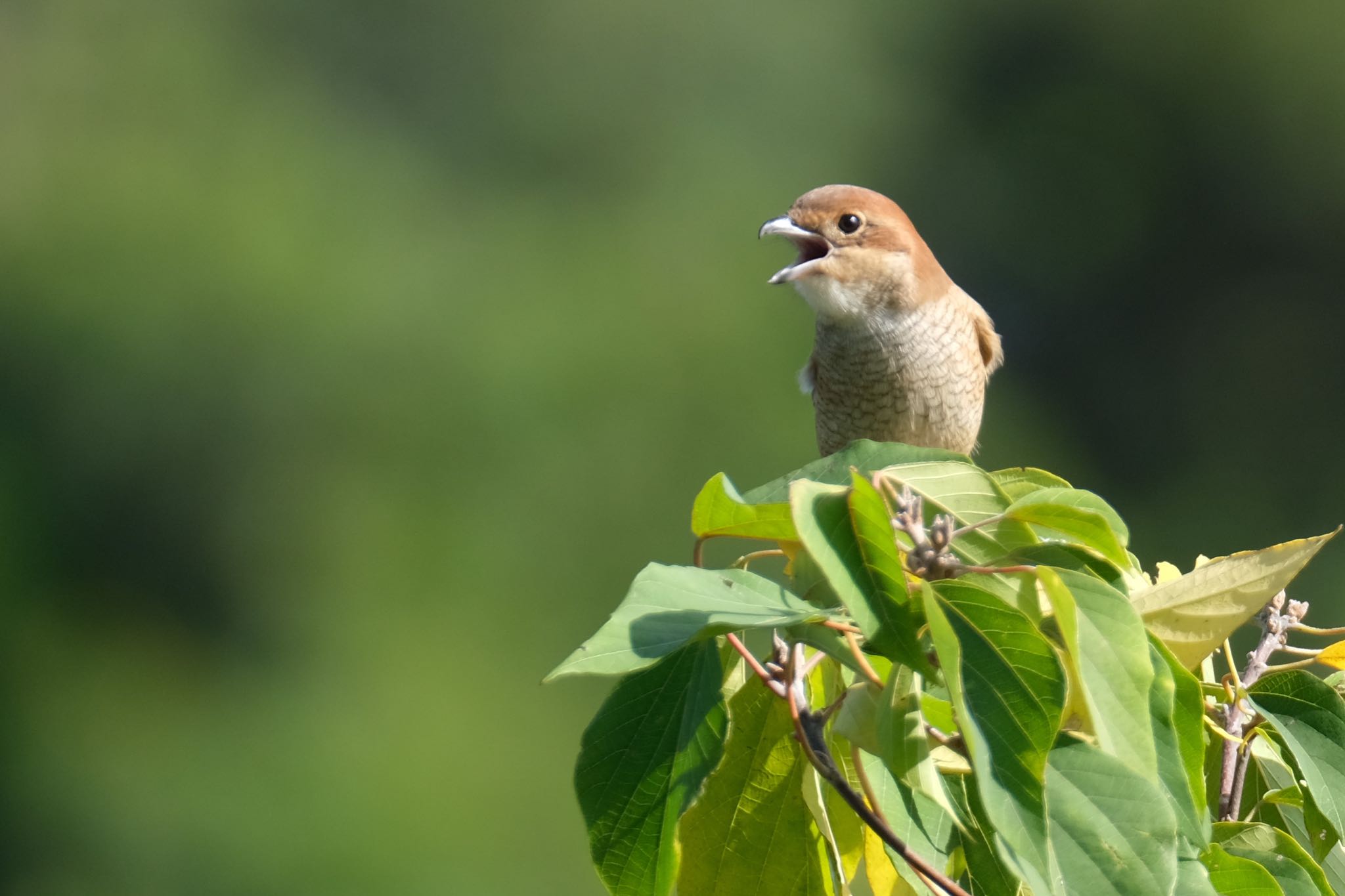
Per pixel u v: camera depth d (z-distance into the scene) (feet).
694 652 8.73
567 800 49.16
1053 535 9.81
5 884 49.19
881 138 64.03
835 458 9.16
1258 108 62.39
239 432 53.83
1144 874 7.57
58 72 58.75
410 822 47.67
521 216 59.57
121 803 49.19
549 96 61.46
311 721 49.70
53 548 52.75
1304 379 59.98
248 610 52.65
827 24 63.67
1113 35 64.64
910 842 8.67
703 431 54.39
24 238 55.01
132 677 52.13
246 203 55.83
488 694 50.42
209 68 59.16
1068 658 8.37
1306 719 9.73
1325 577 49.01
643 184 60.70
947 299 18.93
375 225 57.11
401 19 61.57
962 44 66.33
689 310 56.49
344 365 54.24
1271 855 9.49
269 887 47.52
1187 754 8.57
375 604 51.55
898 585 7.74
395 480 53.26
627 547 53.01
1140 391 60.80
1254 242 62.08
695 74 62.49
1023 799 7.31
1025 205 64.18
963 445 19.54
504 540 52.54
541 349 54.80
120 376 53.98
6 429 53.31
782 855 9.78
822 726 8.51
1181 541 58.08
